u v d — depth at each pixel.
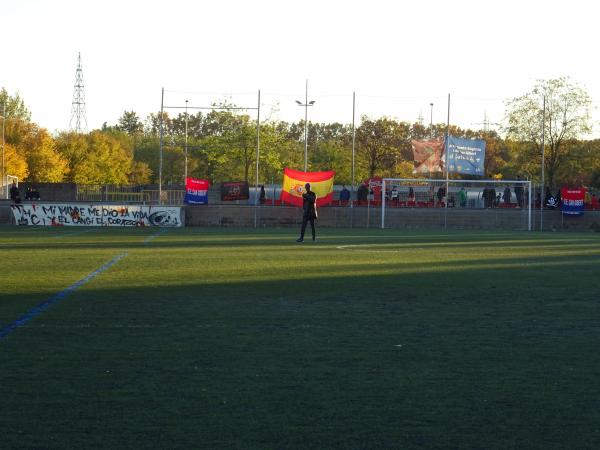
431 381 7.72
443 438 5.99
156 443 5.82
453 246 30.12
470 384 7.62
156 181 128.38
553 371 8.19
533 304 13.23
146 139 149.62
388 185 56.91
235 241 32.09
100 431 6.08
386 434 6.07
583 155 75.19
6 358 8.55
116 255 23.31
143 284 15.52
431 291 14.91
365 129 87.19
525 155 74.75
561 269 20.02
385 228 50.41
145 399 6.98
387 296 14.09
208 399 7.00
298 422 6.36
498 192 60.38
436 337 10.07
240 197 55.06
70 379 7.66
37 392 7.18
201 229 45.44
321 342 9.66
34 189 65.62
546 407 6.84
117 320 11.13
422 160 56.53
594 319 11.63
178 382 7.59
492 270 19.56
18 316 11.38
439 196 55.97
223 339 9.80
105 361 8.46
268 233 40.53
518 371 8.18
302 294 14.23
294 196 50.75
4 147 89.00
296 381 7.68
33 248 26.34
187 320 11.20
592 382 7.72
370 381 7.70
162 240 32.38
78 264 20.00
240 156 85.19
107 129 152.25
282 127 88.81
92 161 112.06
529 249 28.77
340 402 6.95
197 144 94.62
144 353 8.90
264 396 7.12
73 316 11.43
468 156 56.38
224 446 5.77
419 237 37.72
